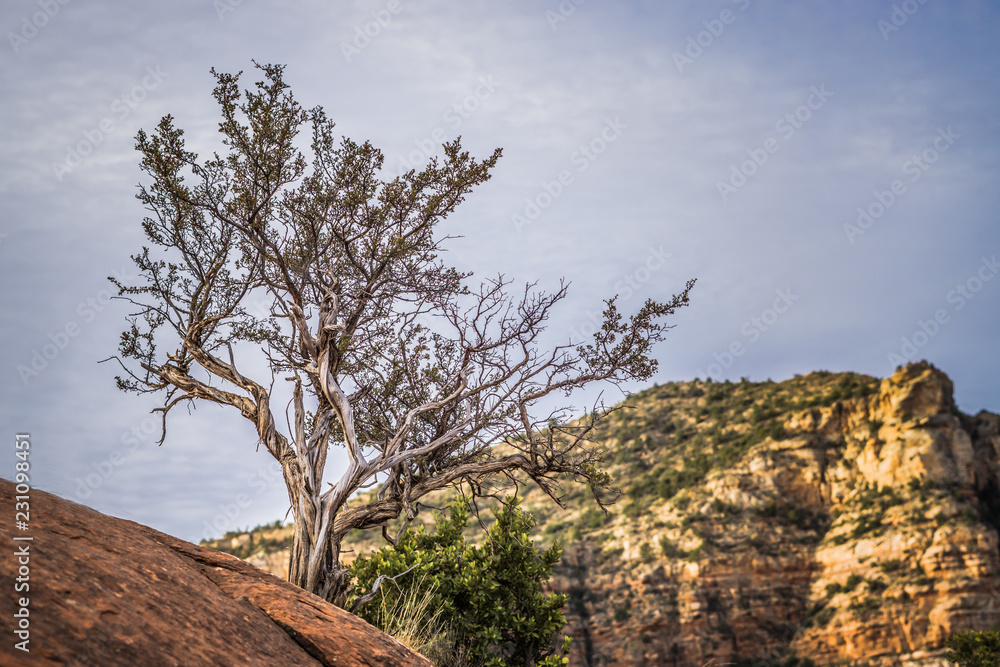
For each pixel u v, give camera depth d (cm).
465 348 1219
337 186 1153
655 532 8244
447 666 1146
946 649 6353
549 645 1410
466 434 1214
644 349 1204
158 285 1147
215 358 1130
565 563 8219
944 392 8662
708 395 11581
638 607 7519
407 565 1332
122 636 285
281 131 1077
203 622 344
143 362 1152
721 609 7400
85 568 322
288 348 1197
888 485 8150
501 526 1446
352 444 1065
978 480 7925
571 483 9669
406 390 1254
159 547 427
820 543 7912
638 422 11362
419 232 1177
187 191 1106
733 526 8094
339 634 433
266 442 1081
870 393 9112
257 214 1089
